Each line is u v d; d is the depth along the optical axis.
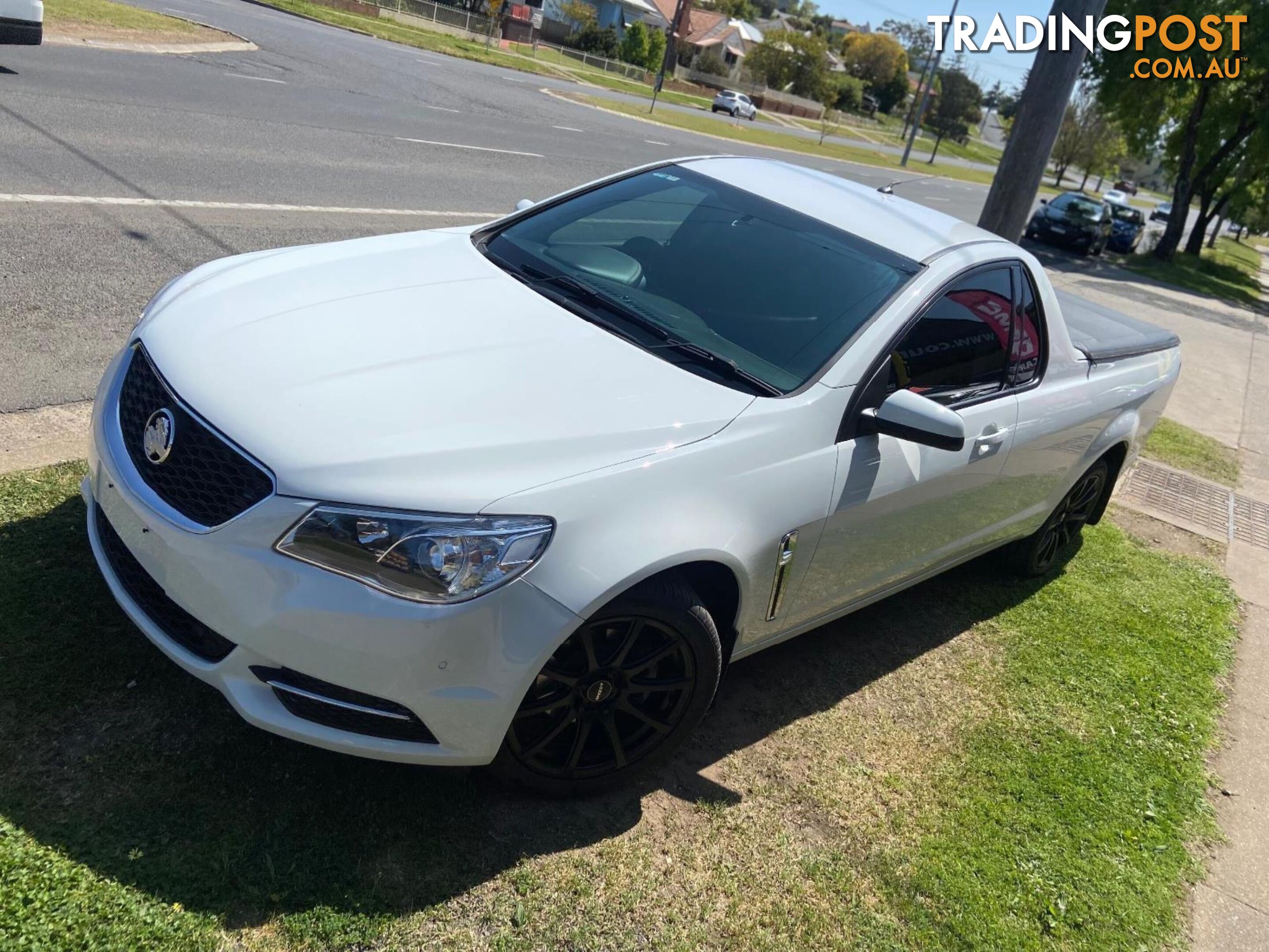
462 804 2.66
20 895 2.10
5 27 10.44
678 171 4.04
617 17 73.06
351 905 2.30
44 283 5.35
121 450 2.58
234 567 2.27
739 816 2.91
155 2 22.70
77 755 2.49
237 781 2.54
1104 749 3.72
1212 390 11.11
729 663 3.09
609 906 2.50
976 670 4.06
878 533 3.32
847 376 3.06
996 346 3.75
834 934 2.61
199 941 2.13
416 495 2.26
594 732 2.75
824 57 87.69
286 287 3.00
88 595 3.00
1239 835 3.45
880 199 4.06
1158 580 5.36
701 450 2.67
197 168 8.79
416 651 2.25
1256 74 29.53
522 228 3.78
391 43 32.09
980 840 3.07
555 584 2.34
